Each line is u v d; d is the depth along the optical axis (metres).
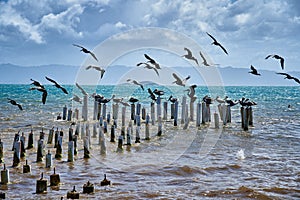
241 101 31.50
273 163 18.53
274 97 84.94
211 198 13.22
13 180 15.05
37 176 15.70
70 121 32.97
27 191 13.70
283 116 41.28
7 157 19.16
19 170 16.53
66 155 19.78
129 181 15.13
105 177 14.65
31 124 30.97
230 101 32.88
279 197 13.45
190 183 14.99
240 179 15.66
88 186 13.51
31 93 84.06
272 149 22.45
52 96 71.25
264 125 33.78
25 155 19.28
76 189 13.98
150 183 14.89
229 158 19.64
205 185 14.74
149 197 13.17
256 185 14.79
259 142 24.84
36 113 39.00
